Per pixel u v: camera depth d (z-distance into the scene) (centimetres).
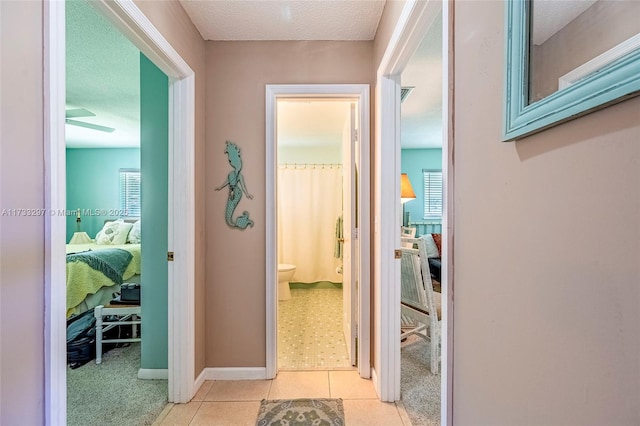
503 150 64
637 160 38
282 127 379
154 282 211
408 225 538
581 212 46
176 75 180
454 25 85
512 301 62
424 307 228
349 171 242
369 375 212
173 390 184
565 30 47
